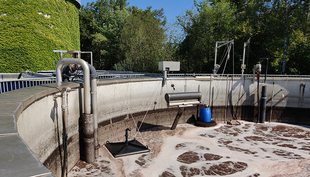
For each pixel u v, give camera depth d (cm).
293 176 729
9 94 453
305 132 1243
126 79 1059
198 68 2994
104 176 706
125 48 3503
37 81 916
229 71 2756
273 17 2491
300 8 2392
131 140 996
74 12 3083
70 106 720
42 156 536
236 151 943
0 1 2345
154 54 3023
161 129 1236
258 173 752
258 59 2550
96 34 4378
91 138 775
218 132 1212
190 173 746
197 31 2908
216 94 1441
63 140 655
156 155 882
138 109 1177
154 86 1240
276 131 1256
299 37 2397
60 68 764
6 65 2395
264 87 1402
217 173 749
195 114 1422
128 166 781
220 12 2891
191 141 1055
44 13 2544
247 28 2634
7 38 2377
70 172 722
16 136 224
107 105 971
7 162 170
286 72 2512
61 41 2719
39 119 521
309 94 1388
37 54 2488
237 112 1486
